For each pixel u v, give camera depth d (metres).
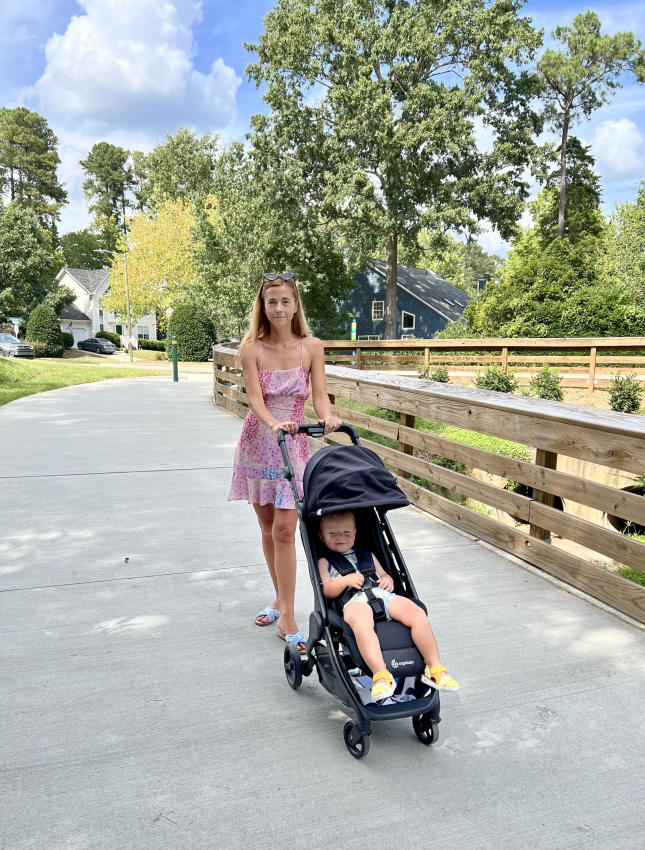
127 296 46.94
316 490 2.92
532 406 4.66
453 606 4.02
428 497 6.12
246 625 3.77
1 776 2.47
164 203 53.69
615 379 14.20
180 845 2.14
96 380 21.06
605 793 2.41
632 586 3.86
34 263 51.59
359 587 2.79
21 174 83.38
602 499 4.01
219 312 39.47
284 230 35.16
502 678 3.19
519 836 2.20
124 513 5.91
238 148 38.38
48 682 3.13
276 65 33.50
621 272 41.56
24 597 4.10
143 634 3.64
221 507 6.13
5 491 6.61
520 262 28.86
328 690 2.82
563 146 42.81
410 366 19.47
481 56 32.31
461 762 2.59
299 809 2.31
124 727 2.79
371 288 45.84
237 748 2.66
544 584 4.38
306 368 3.52
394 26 32.59
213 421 11.38
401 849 2.13
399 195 32.94
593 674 3.24
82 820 2.25
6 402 13.88
